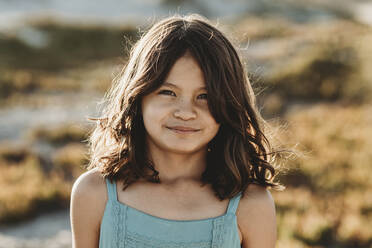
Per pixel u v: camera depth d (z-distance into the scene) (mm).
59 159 7629
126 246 1387
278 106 11547
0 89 14273
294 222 4934
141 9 30703
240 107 1435
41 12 28297
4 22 24953
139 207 1406
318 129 9195
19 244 4824
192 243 1368
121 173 1463
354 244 4684
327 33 19922
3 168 7242
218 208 1414
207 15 30500
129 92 1402
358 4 41000
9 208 5492
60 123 10289
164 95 1349
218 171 1460
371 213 5305
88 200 1446
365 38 17922
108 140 1613
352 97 12250
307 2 35438
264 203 1457
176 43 1343
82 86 15125
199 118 1347
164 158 1466
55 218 5633
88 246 1458
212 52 1364
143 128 1499
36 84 15047
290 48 17281
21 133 9773
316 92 12641
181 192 1430
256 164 1545
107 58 21141
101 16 28891
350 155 7469
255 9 31906
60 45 22609
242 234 1447
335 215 5312
